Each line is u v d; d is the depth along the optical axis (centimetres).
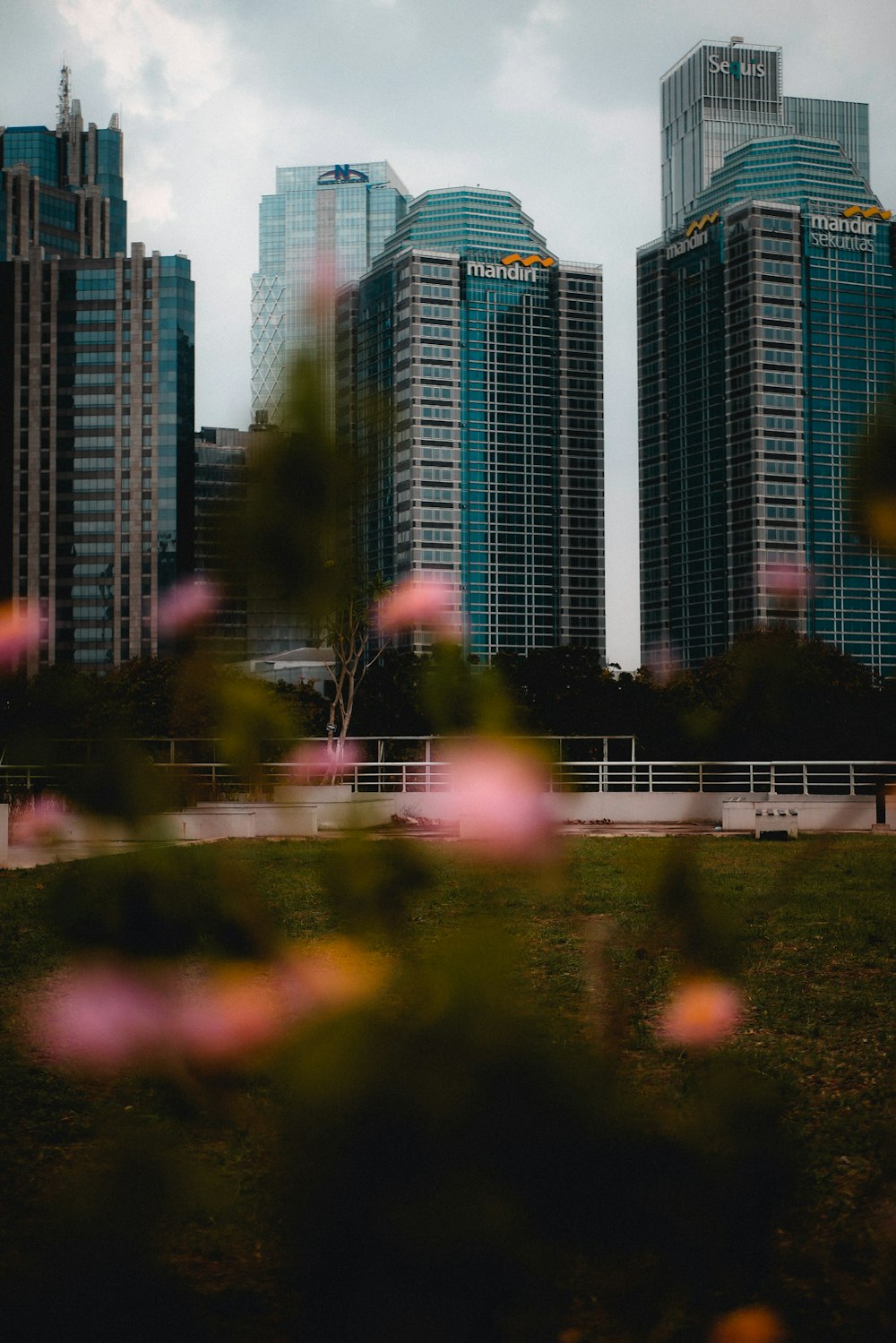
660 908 175
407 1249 136
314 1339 138
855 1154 478
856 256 15962
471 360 17600
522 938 147
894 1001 823
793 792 2948
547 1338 138
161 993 154
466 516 17325
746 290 15775
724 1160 143
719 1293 152
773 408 15638
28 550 13388
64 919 161
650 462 17525
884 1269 336
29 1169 467
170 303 13438
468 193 18112
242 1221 360
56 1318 144
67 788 159
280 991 148
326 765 161
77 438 13438
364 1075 138
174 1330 147
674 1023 169
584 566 17850
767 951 997
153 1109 160
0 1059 605
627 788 3014
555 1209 138
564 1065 141
